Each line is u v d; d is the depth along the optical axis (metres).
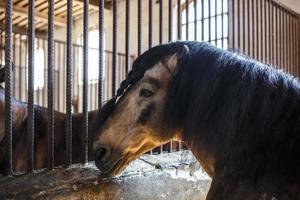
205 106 1.07
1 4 7.82
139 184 1.58
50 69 1.40
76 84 7.81
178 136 1.18
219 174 1.05
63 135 2.03
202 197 1.89
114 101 1.25
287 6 4.04
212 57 1.10
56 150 1.98
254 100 1.03
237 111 1.03
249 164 0.99
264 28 3.29
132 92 1.18
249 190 0.96
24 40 10.11
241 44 3.20
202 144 1.10
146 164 1.69
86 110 1.54
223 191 1.01
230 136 1.03
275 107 1.01
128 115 1.19
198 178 1.86
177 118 1.14
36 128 1.99
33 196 1.24
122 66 7.14
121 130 1.19
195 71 1.10
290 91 1.03
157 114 1.15
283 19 3.63
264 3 3.25
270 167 0.95
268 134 0.99
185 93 1.11
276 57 3.49
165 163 1.74
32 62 1.35
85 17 1.51
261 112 1.01
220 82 1.07
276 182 0.93
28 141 1.37
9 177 1.31
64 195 1.33
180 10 2.06
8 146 1.31
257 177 0.96
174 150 2.03
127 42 1.72
